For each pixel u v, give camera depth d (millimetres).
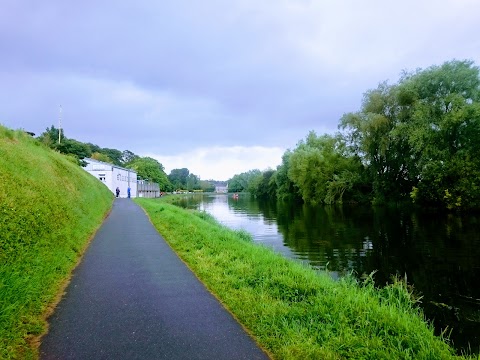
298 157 58906
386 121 38156
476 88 32406
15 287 4969
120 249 10289
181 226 14352
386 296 7254
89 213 15578
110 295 6156
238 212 41094
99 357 3963
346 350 4172
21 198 8328
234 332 4719
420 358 4004
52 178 13641
